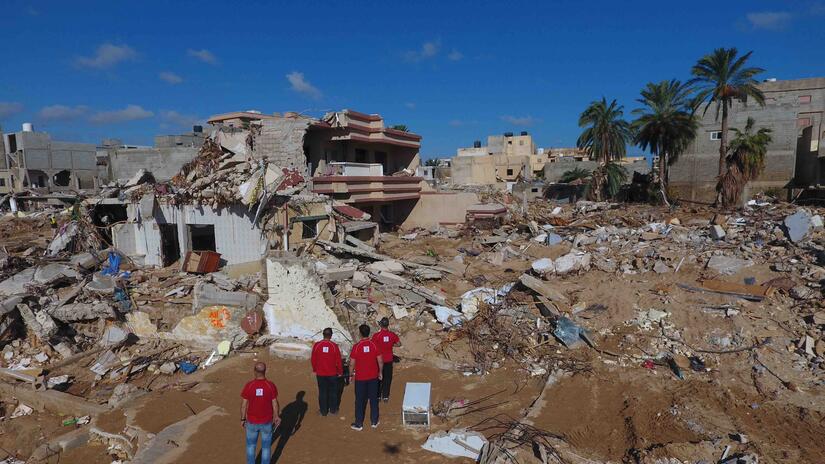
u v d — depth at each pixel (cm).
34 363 1489
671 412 975
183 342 1541
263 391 737
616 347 1256
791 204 2850
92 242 2294
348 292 1589
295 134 2528
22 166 4862
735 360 1152
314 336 1357
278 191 2066
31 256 2269
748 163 3612
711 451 835
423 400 919
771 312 1308
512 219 3309
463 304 1490
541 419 945
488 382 1117
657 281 1580
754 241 1930
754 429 920
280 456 822
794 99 4697
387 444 854
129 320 1644
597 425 936
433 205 3459
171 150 3719
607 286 1556
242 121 2830
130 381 1388
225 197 2016
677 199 4359
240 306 1463
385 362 998
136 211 2247
